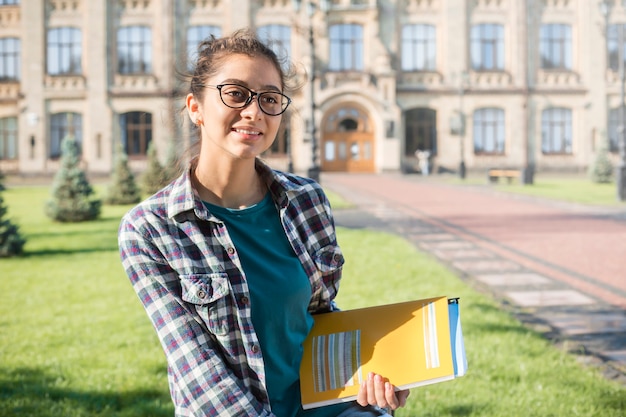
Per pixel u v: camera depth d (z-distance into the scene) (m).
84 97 35.81
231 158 1.65
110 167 35.84
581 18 36.78
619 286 7.25
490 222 13.86
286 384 1.67
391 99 35.62
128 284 7.60
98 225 14.77
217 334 1.53
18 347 4.97
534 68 36.84
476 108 36.66
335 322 1.78
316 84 35.44
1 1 35.94
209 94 1.62
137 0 35.91
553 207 17.00
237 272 1.58
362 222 14.11
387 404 1.63
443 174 36.12
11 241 9.96
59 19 35.88
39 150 35.72
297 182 1.84
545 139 37.09
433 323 1.71
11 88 36.19
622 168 18.56
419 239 11.45
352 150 36.47
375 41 35.84
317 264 1.76
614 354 4.69
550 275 8.00
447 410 3.58
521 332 5.16
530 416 3.48
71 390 4.02
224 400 1.47
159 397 3.92
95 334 5.34
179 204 1.57
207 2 36.09
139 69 36.19
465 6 36.41
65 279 7.97
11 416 3.59
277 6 36.06
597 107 36.78
